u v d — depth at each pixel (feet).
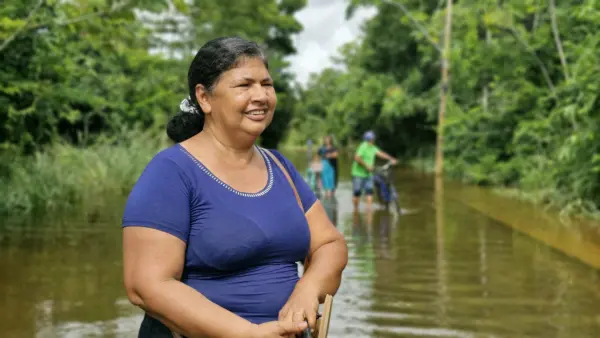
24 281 22.41
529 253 29.04
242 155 7.28
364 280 23.86
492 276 24.56
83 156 52.37
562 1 55.21
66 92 50.85
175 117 7.62
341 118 194.90
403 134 122.93
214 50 7.17
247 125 7.11
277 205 7.16
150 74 81.20
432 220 39.78
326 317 6.79
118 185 51.01
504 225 37.27
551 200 46.39
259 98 7.12
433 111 107.04
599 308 20.26
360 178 45.98
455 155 77.36
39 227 32.83
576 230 35.04
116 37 40.73
